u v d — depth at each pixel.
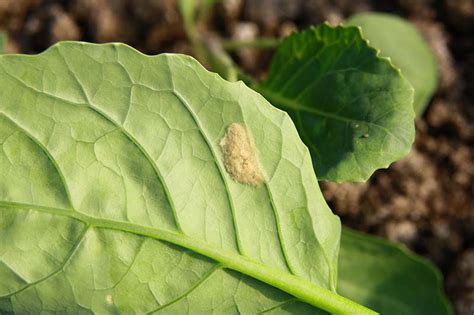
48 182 0.24
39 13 0.33
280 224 0.25
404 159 0.32
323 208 0.25
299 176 0.25
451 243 0.32
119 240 0.24
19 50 0.33
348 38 0.27
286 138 0.25
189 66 0.24
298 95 0.28
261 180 0.25
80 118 0.24
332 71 0.27
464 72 0.33
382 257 0.30
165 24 0.33
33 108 0.24
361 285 0.30
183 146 0.24
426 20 0.34
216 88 0.24
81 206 0.24
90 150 0.24
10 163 0.24
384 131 0.26
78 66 0.24
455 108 0.33
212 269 0.25
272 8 0.33
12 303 0.24
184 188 0.24
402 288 0.30
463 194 0.32
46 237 0.24
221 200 0.24
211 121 0.24
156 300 0.24
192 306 0.25
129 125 0.24
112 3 0.33
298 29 0.34
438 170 0.33
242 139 0.24
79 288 0.24
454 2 0.33
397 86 0.26
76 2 0.33
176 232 0.24
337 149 0.27
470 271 0.32
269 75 0.29
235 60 0.33
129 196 0.24
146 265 0.24
